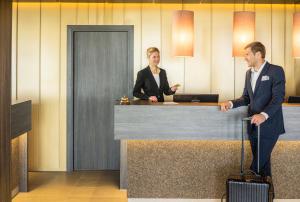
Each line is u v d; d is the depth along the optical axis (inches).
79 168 275.7
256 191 153.6
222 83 274.7
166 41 273.1
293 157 180.1
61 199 207.0
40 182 243.1
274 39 273.6
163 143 181.9
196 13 273.3
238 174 166.4
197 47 274.1
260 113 155.6
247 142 179.9
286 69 273.6
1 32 116.3
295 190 180.9
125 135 172.4
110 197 210.7
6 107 120.8
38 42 271.4
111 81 274.8
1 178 117.3
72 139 273.4
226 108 167.8
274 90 158.4
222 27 273.7
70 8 271.3
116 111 172.2
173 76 274.1
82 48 273.9
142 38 273.0
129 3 271.9
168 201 182.7
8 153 122.3
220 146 180.7
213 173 181.3
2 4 116.6
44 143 273.3
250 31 232.5
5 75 119.7
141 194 183.0
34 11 270.7
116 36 273.7
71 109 272.1
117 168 276.2
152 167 182.2
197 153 181.3
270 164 169.8
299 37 234.1
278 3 272.5
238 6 273.0
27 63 272.1
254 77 164.9
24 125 212.8
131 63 272.5
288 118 170.7
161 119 171.9
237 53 234.7
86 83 274.8
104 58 273.9
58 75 272.1
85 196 212.7
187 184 182.1
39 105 272.8
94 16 271.4
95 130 275.1
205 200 182.2
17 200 205.5
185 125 171.6
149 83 228.8
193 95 199.6
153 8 272.4
